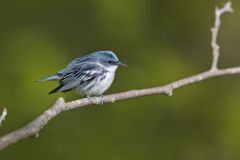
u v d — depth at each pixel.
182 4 17.19
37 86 15.06
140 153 15.35
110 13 16.55
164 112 15.65
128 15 16.58
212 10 17.22
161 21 17.16
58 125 15.24
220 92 16.23
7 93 15.16
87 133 15.28
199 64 16.97
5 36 16.41
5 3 16.73
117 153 15.25
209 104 16.03
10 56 15.75
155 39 16.92
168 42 17.09
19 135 5.66
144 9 16.77
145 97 15.47
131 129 15.39
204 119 15.91
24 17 16.73
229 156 15.68
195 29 17.25
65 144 15.15
